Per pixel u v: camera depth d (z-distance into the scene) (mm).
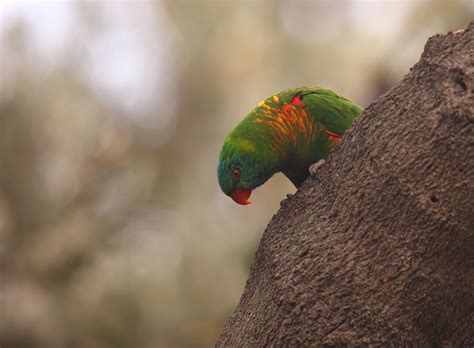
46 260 10656
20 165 10891
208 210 12203
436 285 3412
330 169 3955
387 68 11797
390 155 3555
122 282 10914
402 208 3465
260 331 3615
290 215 3996
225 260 11625
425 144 3459
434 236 3395
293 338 3484
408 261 3422
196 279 11344
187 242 11609
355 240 3562
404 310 3414
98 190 11312
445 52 3584
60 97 11508
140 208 11586
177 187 12180
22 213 10781
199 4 13688
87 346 10414
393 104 3703
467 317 3578
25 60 11492
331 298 3475
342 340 3395
